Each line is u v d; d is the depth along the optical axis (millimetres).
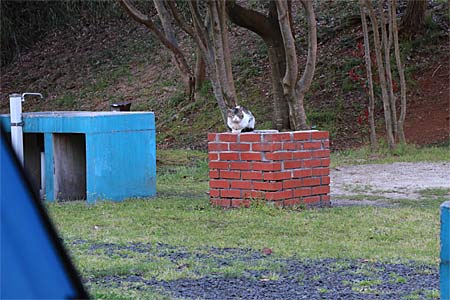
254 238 7977
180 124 24797
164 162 16750
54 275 971
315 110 23094
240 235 8148
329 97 23641
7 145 995
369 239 7914
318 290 5664
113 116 11000
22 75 32969
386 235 8047
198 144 22766
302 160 9914
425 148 18422
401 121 18688
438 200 10984
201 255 7043
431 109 21531
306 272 6289
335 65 24875
